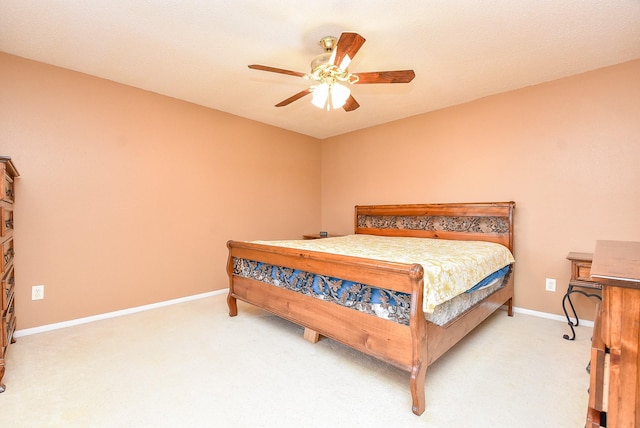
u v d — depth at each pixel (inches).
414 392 62.3
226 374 77.6
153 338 98.7
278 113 156.9
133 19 80.8
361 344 74.1
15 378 74.9
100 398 67.5
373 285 69.9
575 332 105.0
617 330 30.6
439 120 149.6
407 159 162.2
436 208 144.9
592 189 110.5
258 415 62.6
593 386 32.5
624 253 48.3
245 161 164.1
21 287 100.6
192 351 89.8
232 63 105.1
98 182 115.7
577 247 113.6
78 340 96.8
